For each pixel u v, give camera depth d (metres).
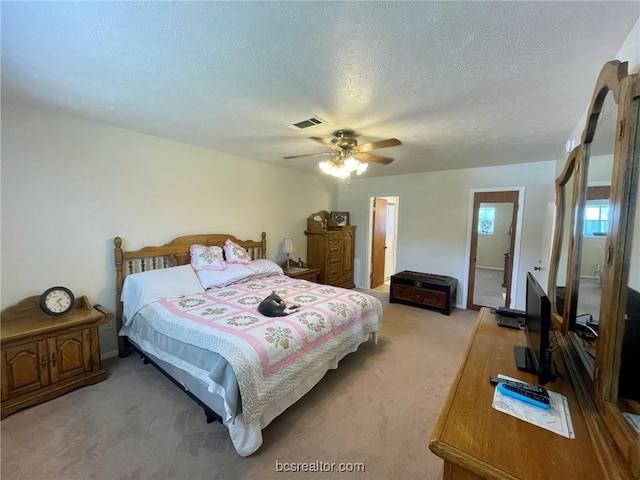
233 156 3.92
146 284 2.68
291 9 1.14
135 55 1.51
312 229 5.24
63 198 2.50
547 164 3.91
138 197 2.99
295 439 1.83
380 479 1.56
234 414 1.59
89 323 2.34
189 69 1.64
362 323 2.87
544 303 1.19
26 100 2.17
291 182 4.93
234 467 1.62
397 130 2.63
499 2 1.08
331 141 2.82
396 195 5.35
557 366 1.37
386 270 6.75
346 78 1.70
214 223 3.74
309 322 2.27
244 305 2.60
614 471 0.73
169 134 2.98
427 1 1.08
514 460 0.84
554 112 2.16
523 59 1.47
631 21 1.15
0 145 2.18
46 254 2.43
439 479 1.56
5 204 2.22
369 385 2.45
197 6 1.14
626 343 0.89
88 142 2.62
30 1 1.11
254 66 1.60
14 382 2.01
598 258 1.26
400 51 1.42
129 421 1.95
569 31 1.23
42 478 1.52
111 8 1.16
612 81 1.00
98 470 1.58
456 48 1.38
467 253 4.62
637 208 0.85
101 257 2.76
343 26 1.24
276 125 2.58
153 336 2.35
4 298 2.24
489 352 1.56
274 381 1.84
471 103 2.03
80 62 1.59
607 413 0.87
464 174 4.59
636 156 0.84
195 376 1.89
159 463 1.63
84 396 2.22
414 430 1.93
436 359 2.94
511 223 4.23
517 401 1.11
